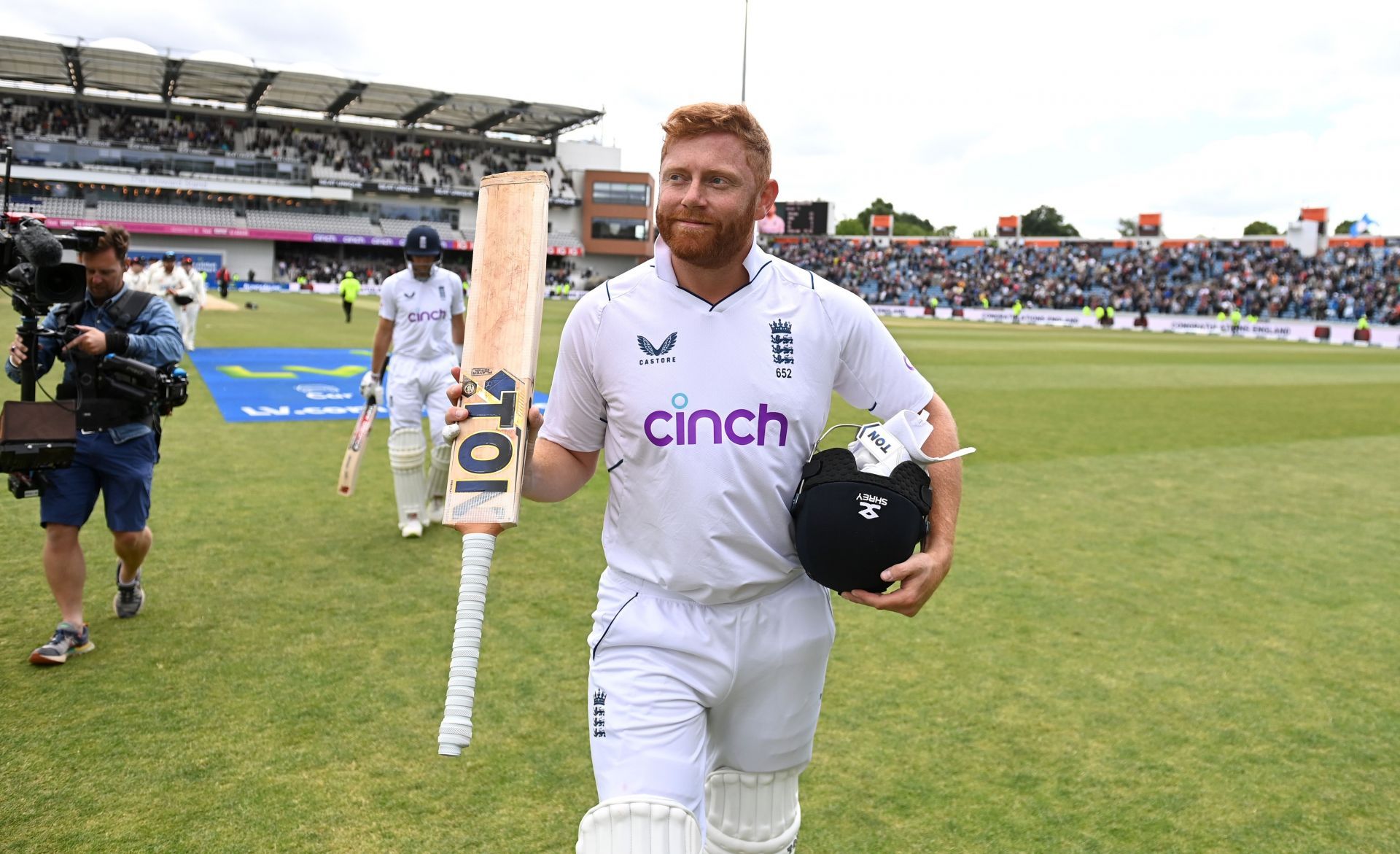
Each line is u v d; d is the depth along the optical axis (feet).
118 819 9.32
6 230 12.02
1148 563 19.80
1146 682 13.67
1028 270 189.78
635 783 6.12
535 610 15.62
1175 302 164.14
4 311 73.10
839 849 9.33
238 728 11.25
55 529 12.88
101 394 13.08
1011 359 74.54
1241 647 15.19
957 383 54.49
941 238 202.18
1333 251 165.27
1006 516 23.52
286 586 16.33
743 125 6.00
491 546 5.89
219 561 17.52
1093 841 9.61
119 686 12.23
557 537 20.08
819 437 6.75
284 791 9.93
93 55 153.17
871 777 10.72
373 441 29.94
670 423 6.29
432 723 11.53
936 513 6.66
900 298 191.72
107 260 13.10
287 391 39.99
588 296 6.66
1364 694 13.48
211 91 177.58
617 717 6.37
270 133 190.80
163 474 24.16
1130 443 35.09
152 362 13.39
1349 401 51.24
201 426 31.27
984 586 17.93
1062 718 12.41
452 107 187.73
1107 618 16.34
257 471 24.98
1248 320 143.84
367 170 194.29
